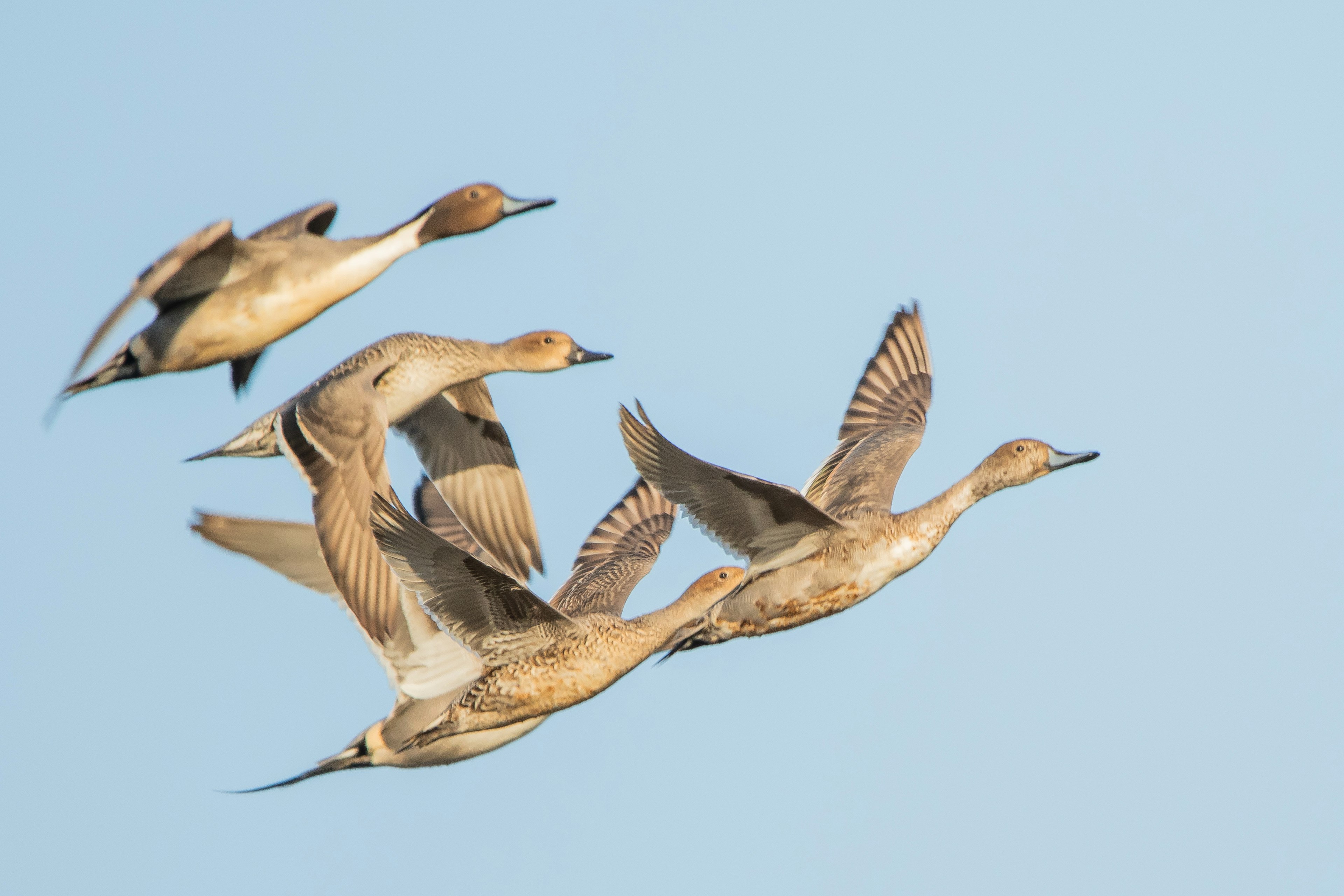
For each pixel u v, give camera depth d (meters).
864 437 19.58
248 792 15.88
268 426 15.84
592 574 18.66
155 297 15.81
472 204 17.09
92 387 15.91
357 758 15.86
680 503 15.49
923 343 21.34
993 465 17.17
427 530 13.94
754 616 16.09
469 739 16.12
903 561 16.64
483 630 14.98
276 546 16.25
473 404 18.44
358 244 16.58
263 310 16.03
